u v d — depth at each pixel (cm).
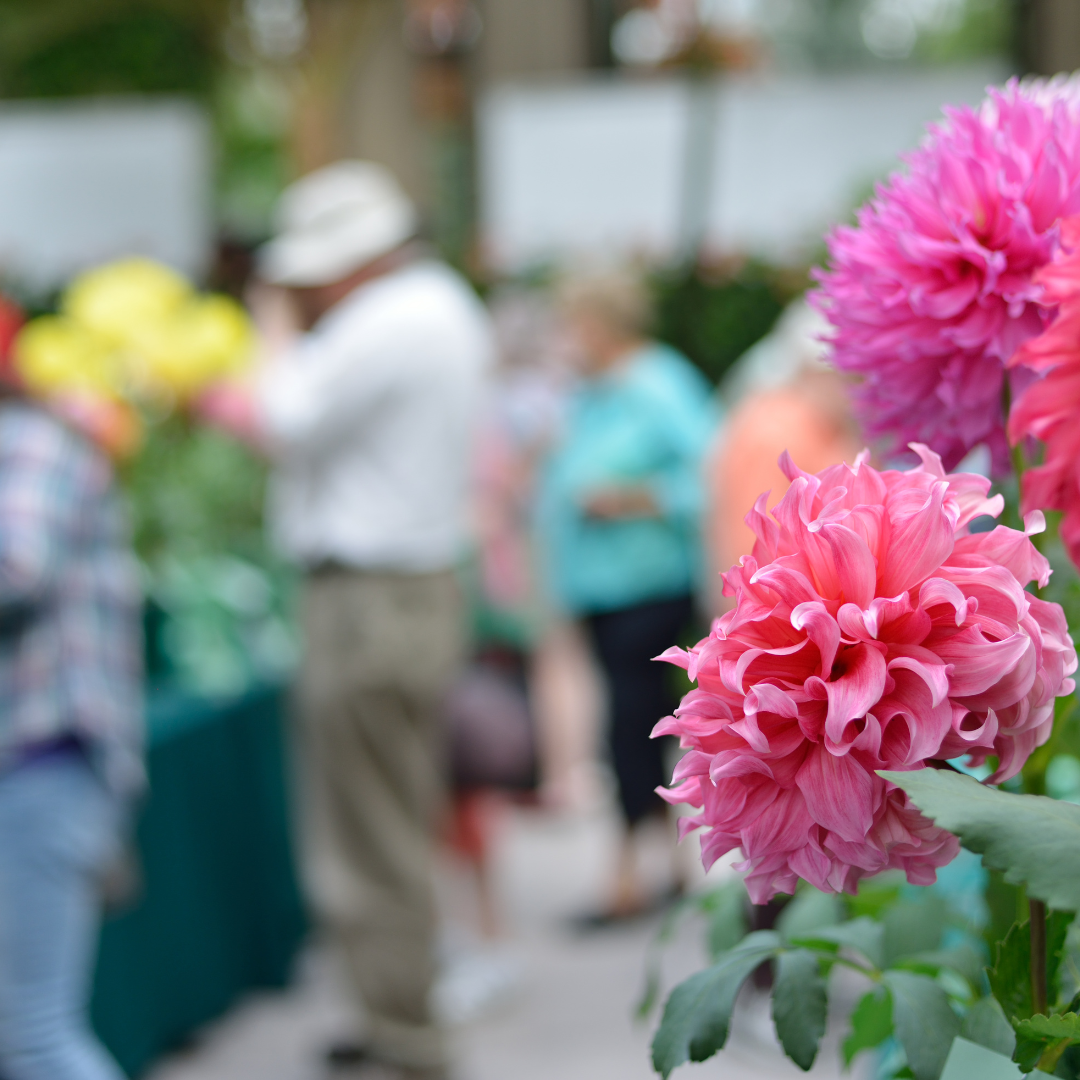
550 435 379
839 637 51
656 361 377
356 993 286
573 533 374
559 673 515
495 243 530
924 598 51
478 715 368
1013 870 48
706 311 567
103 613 218
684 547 369
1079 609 71
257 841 345
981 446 72
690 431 367
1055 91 69
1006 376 68
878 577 53
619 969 362
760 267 555
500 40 688
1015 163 65
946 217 66
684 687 264
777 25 627
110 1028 285
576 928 387
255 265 502
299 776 369
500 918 399
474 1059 317
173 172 492
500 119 520
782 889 55
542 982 357
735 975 64
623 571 369
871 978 64
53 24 662
